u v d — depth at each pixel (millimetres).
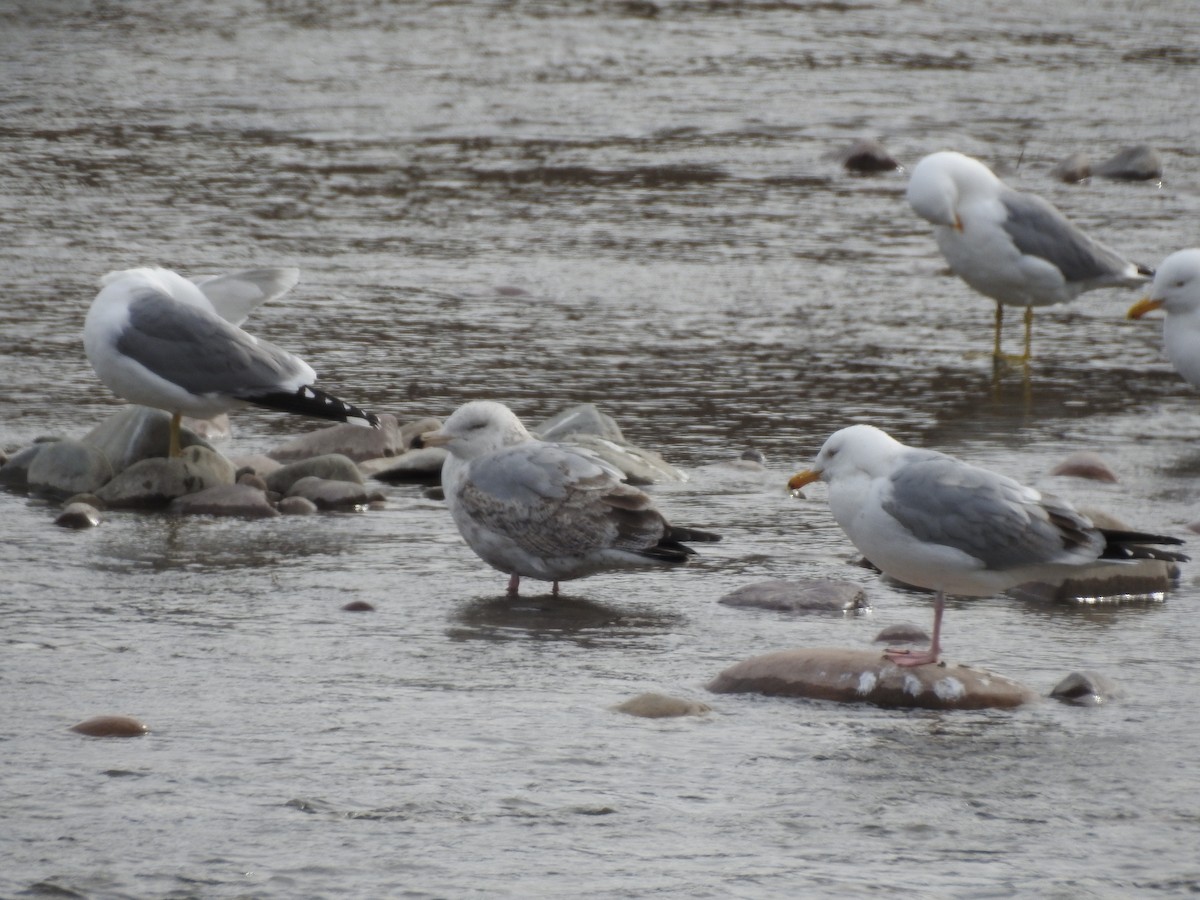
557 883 7227
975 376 18188
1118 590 11508
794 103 34531
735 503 13742
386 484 14484
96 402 16328
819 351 19000
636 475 14227
